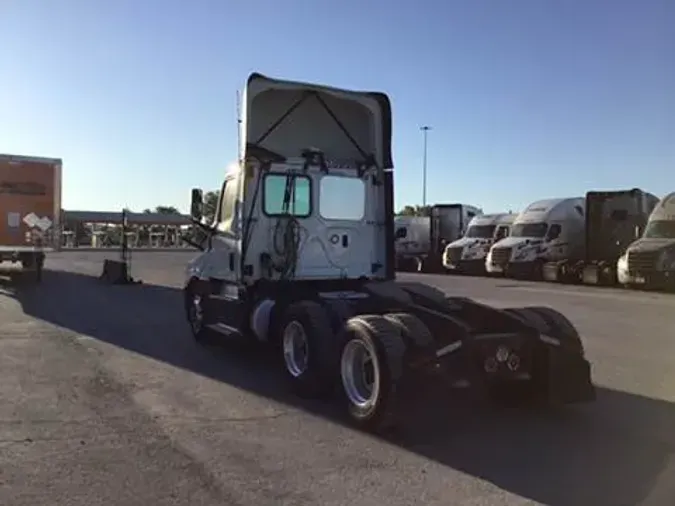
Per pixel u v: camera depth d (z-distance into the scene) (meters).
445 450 5.51
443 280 28.09
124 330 11.77
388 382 5.77
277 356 9.41
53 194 22.02
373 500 4.45
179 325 12.42
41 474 4.83
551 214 29.62
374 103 9.64
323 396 7.02
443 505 4.39
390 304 7.04
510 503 4.45
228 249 9.36
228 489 4.59
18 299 16.81
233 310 9.23
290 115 9.23
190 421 6.21
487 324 6.81
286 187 9.05
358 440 5.73
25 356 9.21
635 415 6.61
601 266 25.30
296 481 4.77
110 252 52.69
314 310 7.11
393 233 9.77
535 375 6.65
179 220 74.31
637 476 4.96
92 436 5.72
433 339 6.03
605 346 10.65
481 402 7.03
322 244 9.26
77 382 7.70
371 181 9.62
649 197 27.25
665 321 13.88
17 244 21.52
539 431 6.05
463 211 37.28
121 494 4.48
